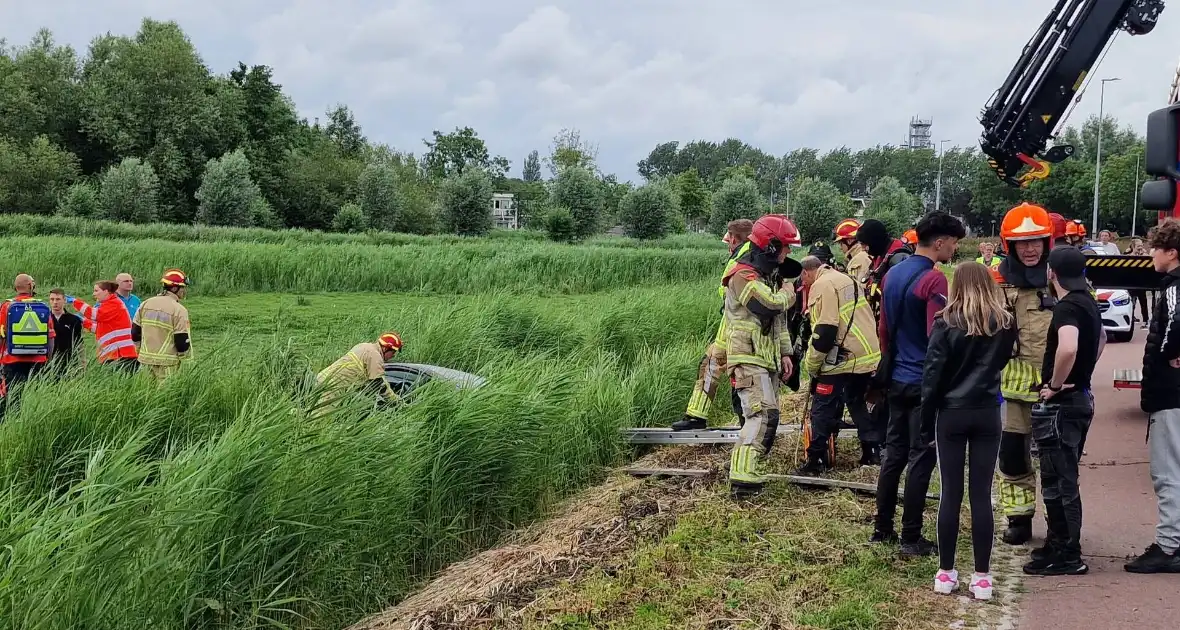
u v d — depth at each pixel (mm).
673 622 4719
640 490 7219
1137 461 7949
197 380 7609
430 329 11930
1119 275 9672
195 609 4664
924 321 5516
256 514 5023
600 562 5641
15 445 6531
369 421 6102
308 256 26453
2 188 64438
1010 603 4883
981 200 87312
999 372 4887
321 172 81562
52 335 10680
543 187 116062
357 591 5598
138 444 5309
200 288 23422
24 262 22922
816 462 7383
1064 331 5094
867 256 7969
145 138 76438
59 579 3986
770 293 6633
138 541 4348
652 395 9734
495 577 5547
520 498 7164
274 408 5852
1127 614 4684
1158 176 8133
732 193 71000
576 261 29328
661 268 30953
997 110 12203
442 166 145625
